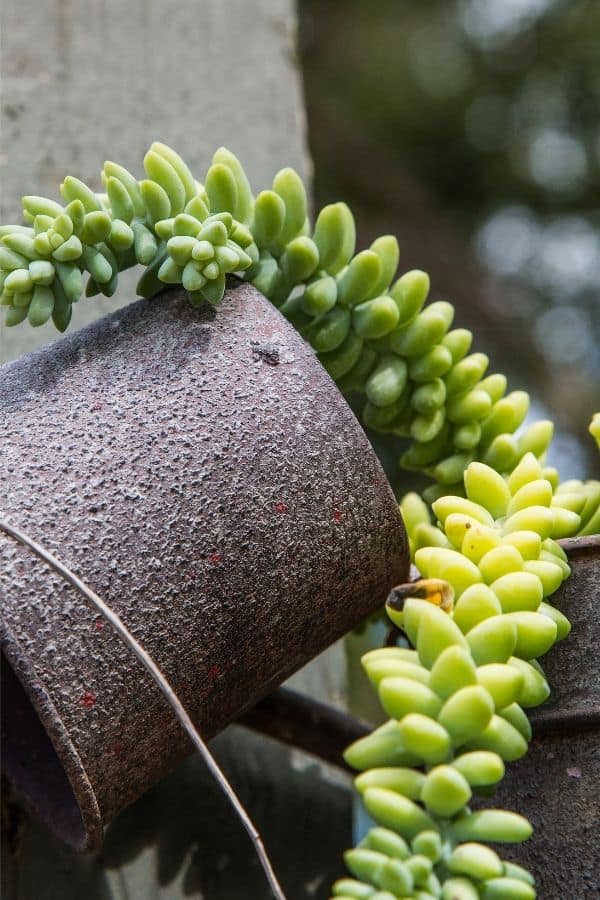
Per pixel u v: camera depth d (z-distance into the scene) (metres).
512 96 1.34
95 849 0.45
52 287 0.47
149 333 0.47
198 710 0.45
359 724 0.53
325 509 0.46
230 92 0.67
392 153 1.33
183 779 0.53
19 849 0.50
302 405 0.46
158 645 0.44
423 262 1.27
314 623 0.47
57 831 0.46
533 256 1.29
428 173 1.34
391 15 1.40
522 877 0.42
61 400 0.46
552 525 0.46
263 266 0.49
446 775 0.41
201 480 0.45
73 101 0.63
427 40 1.39
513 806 0.46
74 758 0.44
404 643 0.49
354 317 0.49
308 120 1.31
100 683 0.44
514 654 0.44
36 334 0.58
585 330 1.24
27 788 0.48
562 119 1.31
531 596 0.44
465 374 0.50
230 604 0.45
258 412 0.46
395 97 1.35
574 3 1.33
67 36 0.65
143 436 0.46
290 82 0.69
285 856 0.53
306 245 0.49
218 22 0.69
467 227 1.32
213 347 0.47
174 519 0.45
